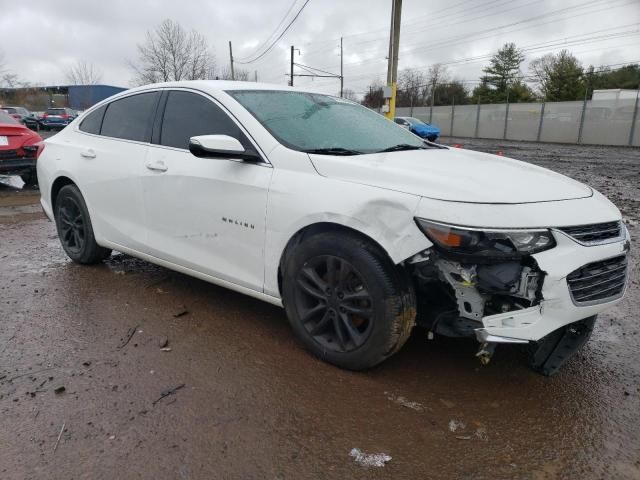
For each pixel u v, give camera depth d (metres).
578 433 2.45
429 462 2.23
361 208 2.64
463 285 2.51
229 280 3.40
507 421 2.53
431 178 2.65
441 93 65.19
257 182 3.10
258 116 3.31
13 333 3.37
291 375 2.89
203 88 3.62
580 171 14.14
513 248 2.40
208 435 2.37
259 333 3.41
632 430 2.47
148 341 3.28
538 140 32.28
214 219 3.37
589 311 2.58
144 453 2.25
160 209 3.73
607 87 54.19
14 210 7.71
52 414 2.50
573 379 2.93
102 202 4.22
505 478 2.15
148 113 3.97
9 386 2.74
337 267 2.82
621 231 2.77
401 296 2.65
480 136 36.56
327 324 2.97
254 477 2.12
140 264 4.84
